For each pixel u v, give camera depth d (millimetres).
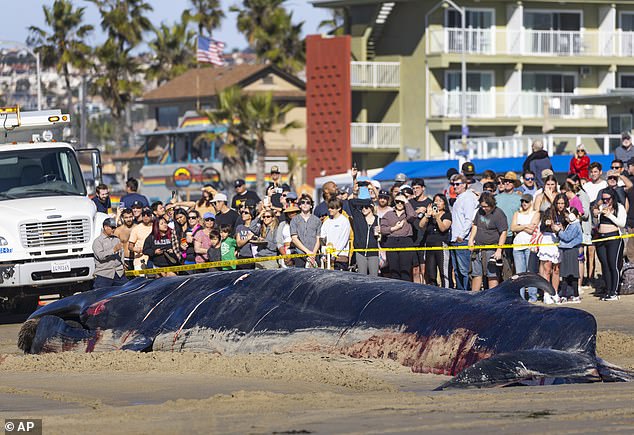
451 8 132625
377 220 44062
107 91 190375
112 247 42156
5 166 46625
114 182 172000
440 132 133625
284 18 176375
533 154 50531
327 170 133625
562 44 134000
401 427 16109
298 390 21391
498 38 132875
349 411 17609
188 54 197750
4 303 44875
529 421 16328
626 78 138500
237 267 44719
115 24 188250
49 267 43719
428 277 45156
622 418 16391
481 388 19984
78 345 29750
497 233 42531
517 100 132250
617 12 137125
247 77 164625
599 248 43531
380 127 134500
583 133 134250
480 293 23641
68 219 44094
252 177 151250
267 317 26375
